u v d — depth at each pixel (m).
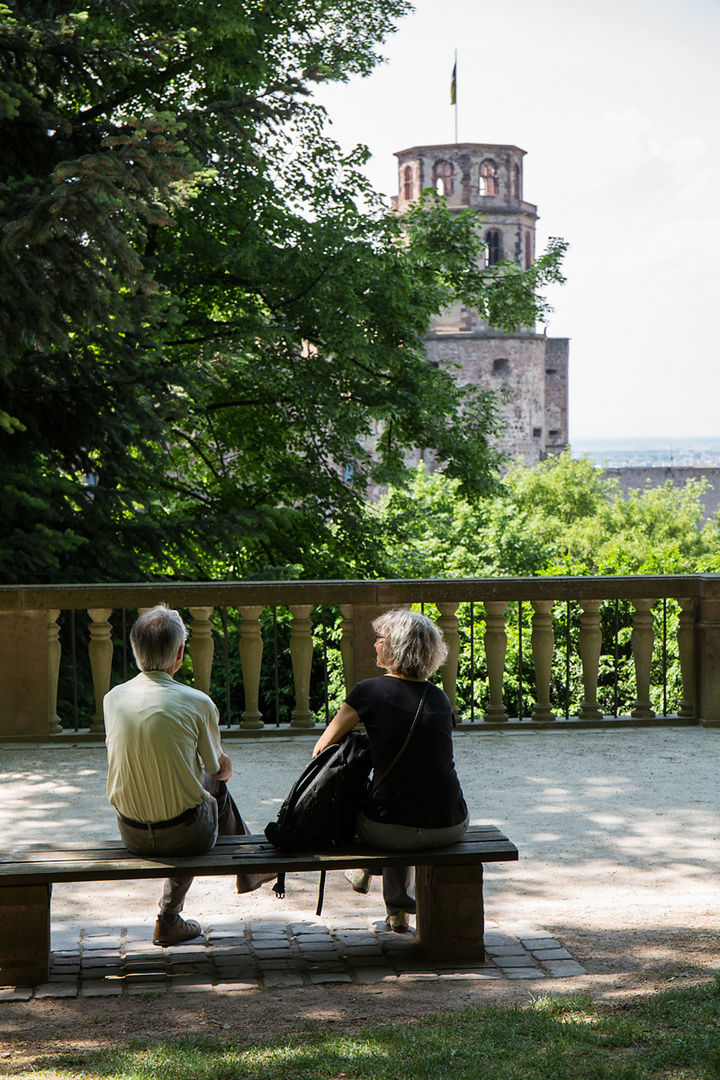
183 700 4.04
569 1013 3.43
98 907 4.72
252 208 17.78
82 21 9.99
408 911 4.32
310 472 19.47
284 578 13.52
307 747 7.58
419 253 20.59
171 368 11.12
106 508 11.71
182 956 4.12
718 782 6.57
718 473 94.00
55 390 10.84
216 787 4.27
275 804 6.18
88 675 11.61
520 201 85.44
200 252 17.08
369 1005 3.60
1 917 3.84
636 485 94.06
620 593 8.03
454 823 4.05
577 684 22.64
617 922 4.42
